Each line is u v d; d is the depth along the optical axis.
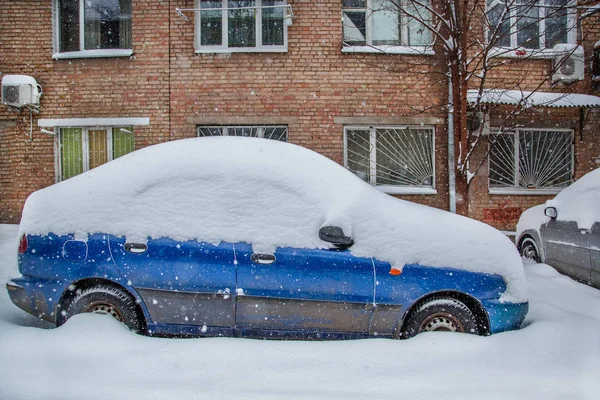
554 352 3.30
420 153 9.24
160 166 3.97
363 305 3.63
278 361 3.15
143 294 3.66
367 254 3.67
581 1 6.72
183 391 2.75
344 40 9.28
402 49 8.97
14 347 3.23
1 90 9.12
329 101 9.01
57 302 3.70
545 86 9.22
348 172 4.22
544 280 5.53
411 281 3.64
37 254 3.78
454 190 8.88
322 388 2.82
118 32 9.38
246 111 9.01
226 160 4.00
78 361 3.08
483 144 9.07
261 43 9.23
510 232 9.19
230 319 3.66
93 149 9.22
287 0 9.05
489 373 3.00
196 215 3.77
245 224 3.74
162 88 9.03
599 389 2.81
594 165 9.48
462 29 5.61
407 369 3.06
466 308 3.69
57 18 9.27
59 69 9.12
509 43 8.97
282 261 3.63
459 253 3.78
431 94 9.07
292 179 3.92
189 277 3.64
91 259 3.69
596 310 4.45
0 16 9.12
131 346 3.28
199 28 9.18
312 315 3.63
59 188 4.04
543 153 9.46
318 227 3.73
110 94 9.07
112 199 3.85
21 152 9.16
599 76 9.13
